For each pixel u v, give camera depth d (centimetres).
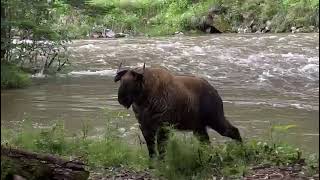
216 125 856
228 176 686
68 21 3753
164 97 790
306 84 1803
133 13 4203
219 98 859
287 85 1789
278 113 1335
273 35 3356
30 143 884
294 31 3628
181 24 3994
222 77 1986
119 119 1237
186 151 712
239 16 3900
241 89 1725
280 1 3834
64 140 907
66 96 1620
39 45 2181
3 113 1352
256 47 2716
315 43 2786
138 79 773
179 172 701
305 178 661
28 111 1390
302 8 3678
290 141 1000
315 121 1220
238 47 2736
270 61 2302
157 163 749
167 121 795
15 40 2214
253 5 3903
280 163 748
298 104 1452
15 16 1991
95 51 2711
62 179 544
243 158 771
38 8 2053
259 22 3819
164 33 3934
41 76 2042
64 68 2222
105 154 823
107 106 1446
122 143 923
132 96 773
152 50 2709
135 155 834
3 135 968
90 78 1992
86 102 1518
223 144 863
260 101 1509
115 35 3847
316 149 921
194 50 2673
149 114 791
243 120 1257
